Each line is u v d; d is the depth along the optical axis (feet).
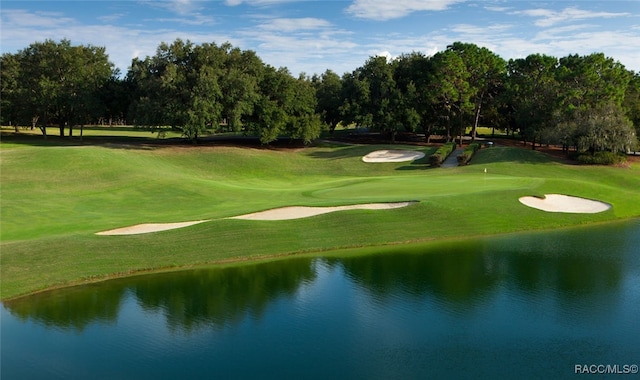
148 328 57.16
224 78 210.79
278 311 61.31
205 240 87.20
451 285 69.46
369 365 48.26
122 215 105.09
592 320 57.67
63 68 229.66
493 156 184.55
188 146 214.07
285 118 223.71
